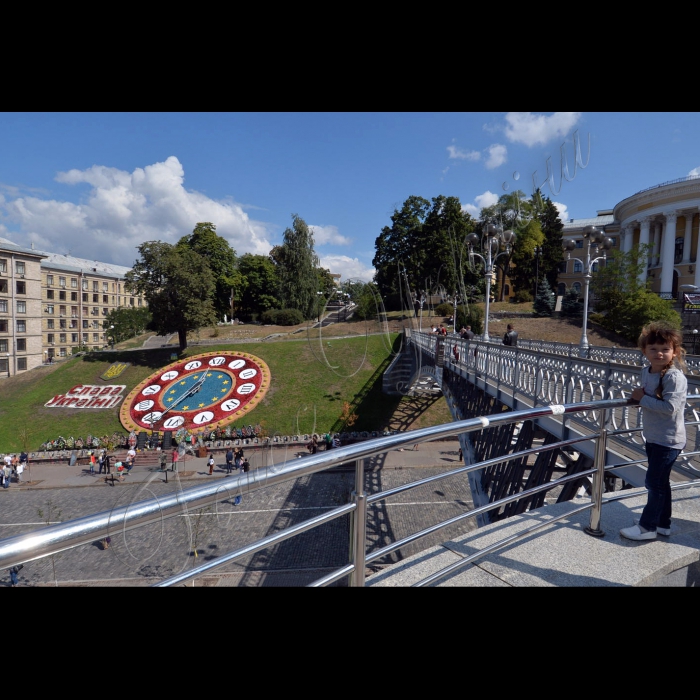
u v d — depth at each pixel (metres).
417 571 2.58
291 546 13.80
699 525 3.38
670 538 3.16
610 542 3.07
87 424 29.31
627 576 2.64
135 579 7.46
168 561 7.89
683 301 35.06
